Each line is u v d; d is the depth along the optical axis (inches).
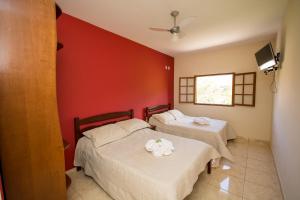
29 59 45.5
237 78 159.0
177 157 75.9
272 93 140.3
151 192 57.7
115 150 83.5
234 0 78.4
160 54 175.5
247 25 107.8
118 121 124.7
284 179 76.9
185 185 62.8
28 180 47.1
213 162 100.8
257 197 76.2
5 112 42.8
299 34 61.2
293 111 66.4
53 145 51.3
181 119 161.0
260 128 150.4
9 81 42.9
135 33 121.1
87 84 103.8
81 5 81.7
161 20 99.0
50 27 48.2
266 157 118.3
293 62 69.7
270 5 83.4
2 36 41.6
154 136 105.6
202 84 185.3
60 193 53.3
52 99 50.2
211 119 159.6
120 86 127.6
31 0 45.1
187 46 155.3
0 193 40.1
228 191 80.4
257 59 119.6
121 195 67.9
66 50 91.5
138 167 66.8
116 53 122.7
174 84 204.5
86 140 93.4
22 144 45.6
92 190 80.7
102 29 111.3
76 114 98.7
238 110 160.9
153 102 166.9
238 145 142.8
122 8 84.7
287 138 75.4
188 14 91.7
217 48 162.7
